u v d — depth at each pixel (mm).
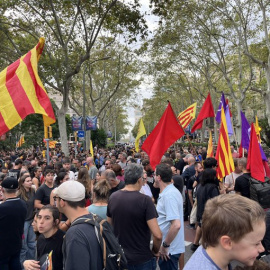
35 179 8133
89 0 14445
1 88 5520
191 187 8188
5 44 18078
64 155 17141
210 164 6133
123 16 14492
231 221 1541
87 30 16891
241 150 9203
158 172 4273
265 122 31562
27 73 5625
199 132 54219
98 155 21562
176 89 40219
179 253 4273
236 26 17656
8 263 4672
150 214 3527
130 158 12367
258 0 16219
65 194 2758
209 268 1604
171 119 6777
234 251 1581
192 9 19172
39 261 3193
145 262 3533
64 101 17656
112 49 26891
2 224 4453
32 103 5480
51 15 16016
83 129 24250
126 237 3543
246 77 32844
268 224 3410
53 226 3316
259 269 1754
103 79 32812
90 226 2625
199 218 6098
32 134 42500
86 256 2451
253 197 5355
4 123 5355
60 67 15414
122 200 3607
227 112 10469
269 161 9008
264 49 21172
